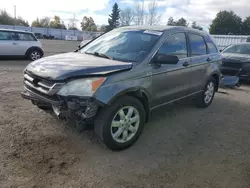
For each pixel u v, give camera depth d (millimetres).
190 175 2855
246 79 8422
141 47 3748
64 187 2500
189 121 4609
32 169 2742
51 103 2938
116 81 3055
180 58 4250
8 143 3252
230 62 8602
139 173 2828
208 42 5324
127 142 3338
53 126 3865
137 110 3389
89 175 2727
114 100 3051
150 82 3553
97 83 2895
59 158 3006
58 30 59500
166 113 4984
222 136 4023
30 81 3291
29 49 11945
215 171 2969
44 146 3254
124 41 4059
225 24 60875
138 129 3467
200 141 3781
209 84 5438
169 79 3959
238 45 9836
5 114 4223
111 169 2865
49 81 2973
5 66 9766
